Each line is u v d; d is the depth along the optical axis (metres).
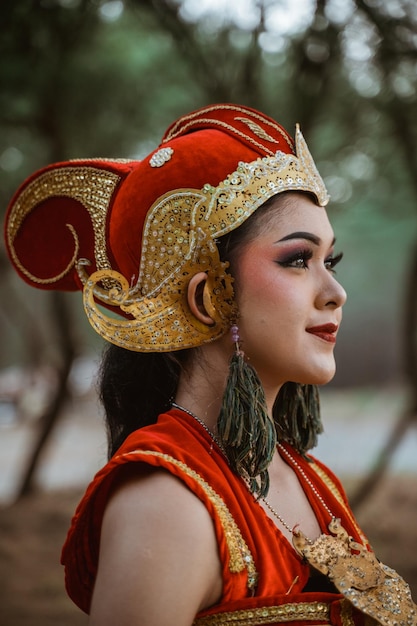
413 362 5.89
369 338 18.64
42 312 12.29
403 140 5.10
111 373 1.52
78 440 11.86
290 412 1.51
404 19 3.55
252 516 1.21
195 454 1.24
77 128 5.91
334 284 1.32
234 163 1.31
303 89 4.57
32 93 5.33
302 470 1.50
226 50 4.57
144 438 1.23
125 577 1.07
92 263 1.45
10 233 1.53
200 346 1.37
